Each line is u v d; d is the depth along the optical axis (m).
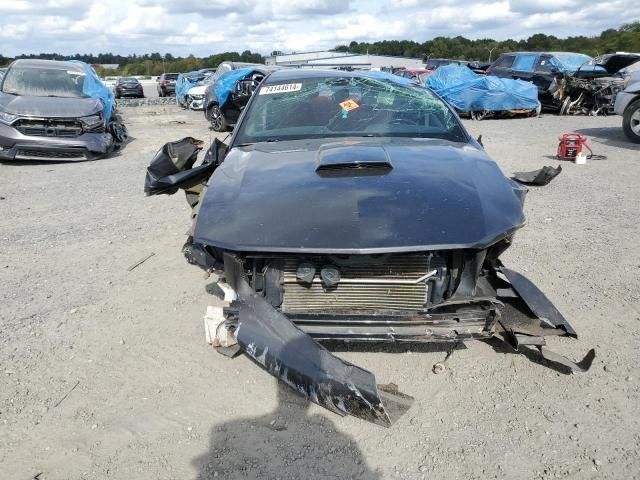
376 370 3.10
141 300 3.99
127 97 34.81
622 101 10.84
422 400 2.85
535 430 2.62
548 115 17.38
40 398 2.87
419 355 3.24
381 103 4.10
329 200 2.77
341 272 2.69
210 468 2.41
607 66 16.94
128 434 2.62
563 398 2.84
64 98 10.05
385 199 2.76
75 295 4.07
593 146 10.62
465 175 3.03
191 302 3.95
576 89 17.02
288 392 2.94
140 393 2.93
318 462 2.45
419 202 2.75
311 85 4.32
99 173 8.62
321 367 2.46
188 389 2.96
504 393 2.89
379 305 2.73
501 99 15.85
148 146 11.62
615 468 2.37
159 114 19.94
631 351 3.25
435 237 2.57
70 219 6.01
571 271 4.40
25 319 3.70
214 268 2.81
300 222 2.66
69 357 3.25
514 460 2.43
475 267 2.66
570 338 3.39
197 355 3.28
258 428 2.67
